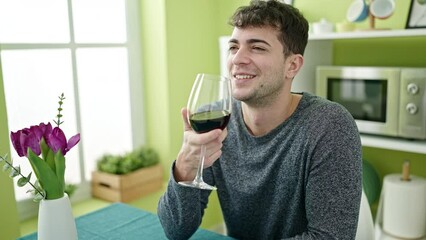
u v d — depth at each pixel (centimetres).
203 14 259
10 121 195
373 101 188
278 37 108
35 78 202
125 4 239
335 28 222
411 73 174
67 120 218
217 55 274
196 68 260
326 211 99
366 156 229
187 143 102
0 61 170
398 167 219
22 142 86
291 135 113
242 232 128
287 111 118
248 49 108
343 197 99
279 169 115
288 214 116
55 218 90
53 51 208
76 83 219
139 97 252
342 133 104
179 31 245
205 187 97
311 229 100
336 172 100
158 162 252
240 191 121
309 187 104
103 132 238
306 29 116
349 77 193
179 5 242
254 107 115
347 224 97
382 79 182
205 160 103
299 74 208
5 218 176
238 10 113
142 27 247
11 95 194
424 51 202
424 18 187
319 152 104
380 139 189
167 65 240
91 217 129
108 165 225
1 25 188
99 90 232
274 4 112
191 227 113
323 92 203
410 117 177
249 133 122
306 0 234
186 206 109
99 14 227
